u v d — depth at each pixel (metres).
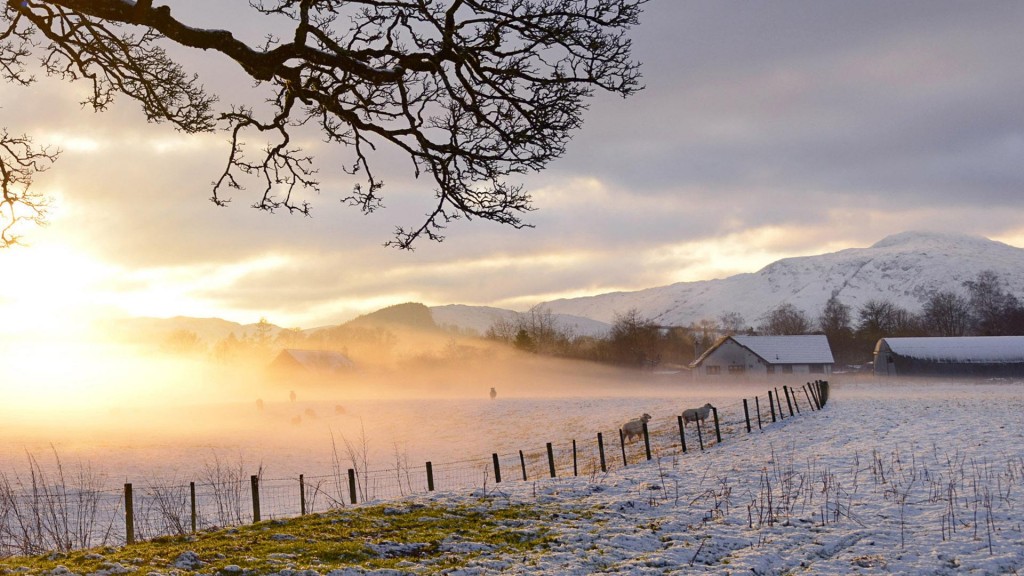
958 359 102.56
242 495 32.66
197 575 10.57
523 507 16.56
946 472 19.45
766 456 25.78
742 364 114.88
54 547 17.11
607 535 13.70
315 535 13.40
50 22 9.74
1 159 11.05
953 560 11.75
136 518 23.41
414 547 12.63
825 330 169.75
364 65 9.69
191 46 9.32
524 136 10.91
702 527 14.51
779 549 12.70
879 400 50.91
